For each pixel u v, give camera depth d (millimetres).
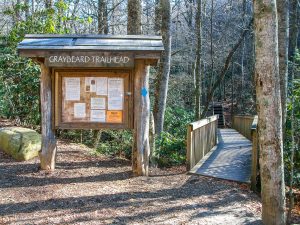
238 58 31312
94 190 5945
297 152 7348
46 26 9586
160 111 10672
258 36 4395
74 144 9406
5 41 10250
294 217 6082
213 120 11938
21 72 9852
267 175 4609
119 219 4871
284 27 7590
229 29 25516
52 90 6711
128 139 10188
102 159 8031
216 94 33406
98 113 6695
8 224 4609
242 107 28375
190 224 4797
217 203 5680
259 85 4469
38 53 6238
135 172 6922
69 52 6227
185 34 21266
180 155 9406
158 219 4930
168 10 10539
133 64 6242
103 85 6668
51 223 4676
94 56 6230
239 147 11938
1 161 7238
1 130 8031
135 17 9312
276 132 4508
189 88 23875
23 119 10398
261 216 5062
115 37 6465
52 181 6305
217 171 7793
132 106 6730
